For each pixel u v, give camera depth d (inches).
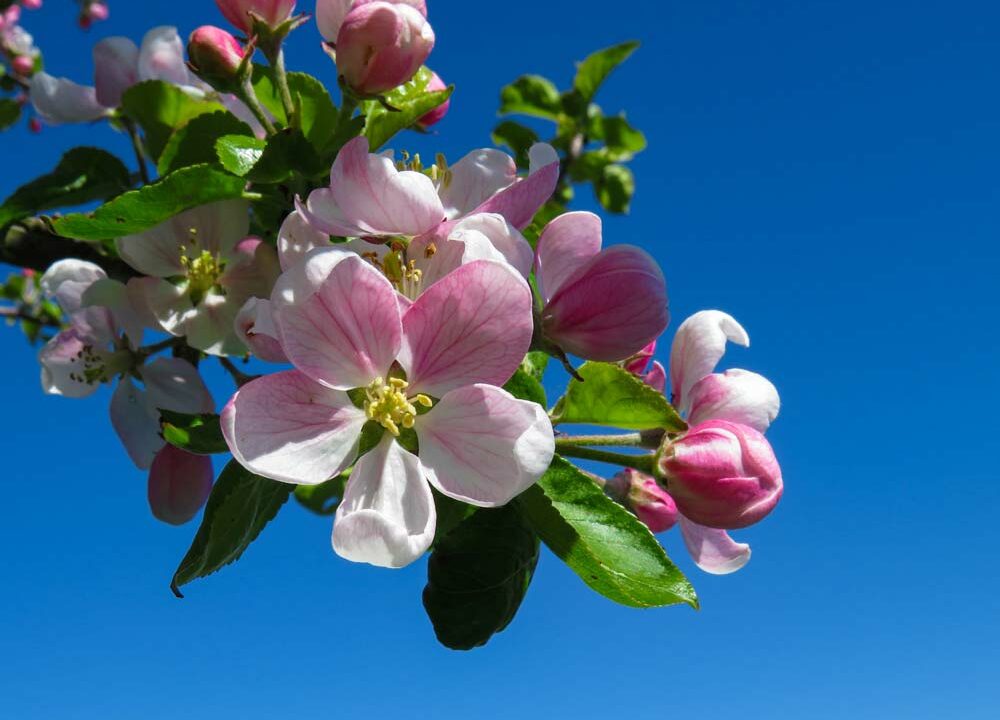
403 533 8.7
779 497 10.2
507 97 20.3
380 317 9.1
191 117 11.1
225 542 9.7
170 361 11.7
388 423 9.1
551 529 9.7
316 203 9.6
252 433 9.0
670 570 9.7
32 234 11.8
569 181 20.9
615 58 19.8
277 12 10.6
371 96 10.5
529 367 11.3
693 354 10.7
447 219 9.8
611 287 10.0
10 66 26.1
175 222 11.2
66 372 12.0
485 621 10.1
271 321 9.1
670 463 10.2
